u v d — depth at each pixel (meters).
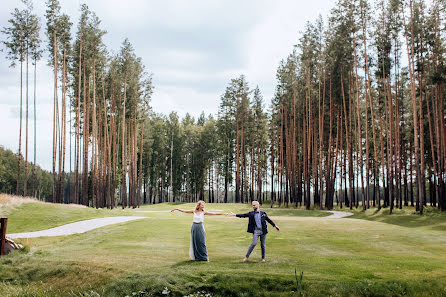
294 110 47.62
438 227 23.67
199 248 10.81
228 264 10.24
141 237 16.16
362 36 37.59
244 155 65.25
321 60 42.38
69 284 9.86
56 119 42.09
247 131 61.88
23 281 10.51
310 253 12.03
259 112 61.88
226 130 66.81
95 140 44.44
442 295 8.06
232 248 13.28
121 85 48.84
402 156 47.66
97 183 46.03
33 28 39.53
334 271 9.42
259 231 10.71
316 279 8.73
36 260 11.87
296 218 24.00
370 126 48.75
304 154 47.78
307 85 47.06
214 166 78.44
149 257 11.50
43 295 9.43
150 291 8.68
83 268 10.51
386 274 9.15
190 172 79.00
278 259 10.91
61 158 39.25
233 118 63.38
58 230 21.06
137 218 26.73
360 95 47.41
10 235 19.08
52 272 10.66
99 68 45.00
